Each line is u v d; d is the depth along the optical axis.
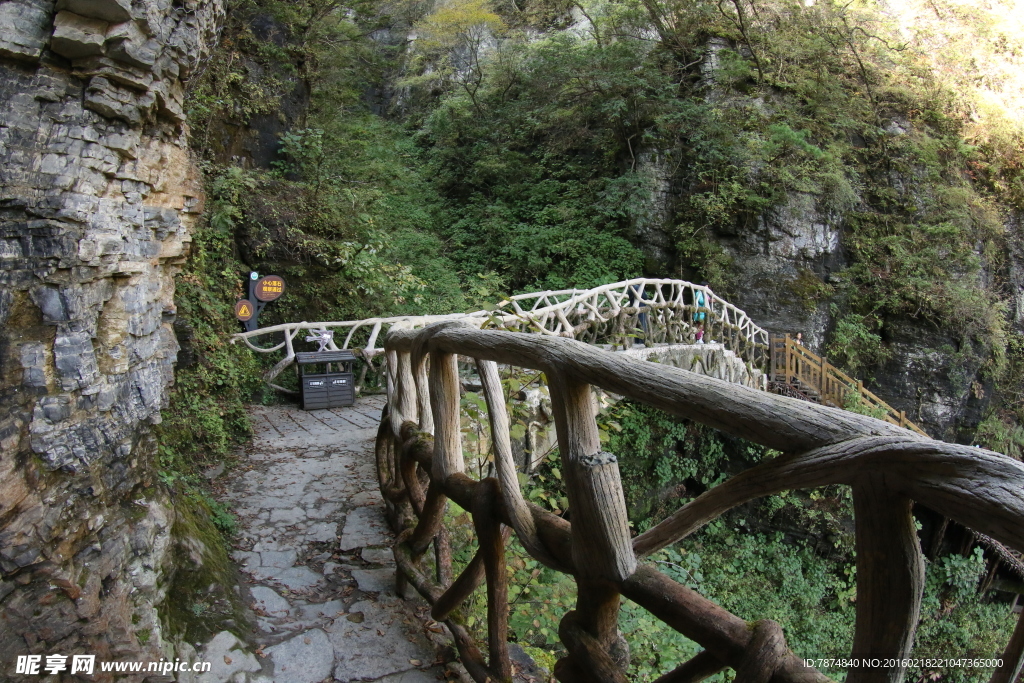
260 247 8.89
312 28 11.95
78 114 2.51
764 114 14.52
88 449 2.49
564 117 15.25
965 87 15.87
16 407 2.18
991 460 0.78
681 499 9.96
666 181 14.26
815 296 13.48
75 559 2.32
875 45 16.23
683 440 9.68
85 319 2.50
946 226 13.85
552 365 1.63
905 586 0.89
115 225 2.75
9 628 2.06
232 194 8.72
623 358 1.46
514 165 15.75
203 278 6.72
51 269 2.32
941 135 15.47
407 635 2.80
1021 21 16.48
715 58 14.93
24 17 2.29
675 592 1.37
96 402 2.55
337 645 2.71
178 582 2.86
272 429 6.31
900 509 0.89
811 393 11.76
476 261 14.32
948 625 8.94
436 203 15.93
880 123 15.30
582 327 7.93
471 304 12.30
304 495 4.35
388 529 3.82
